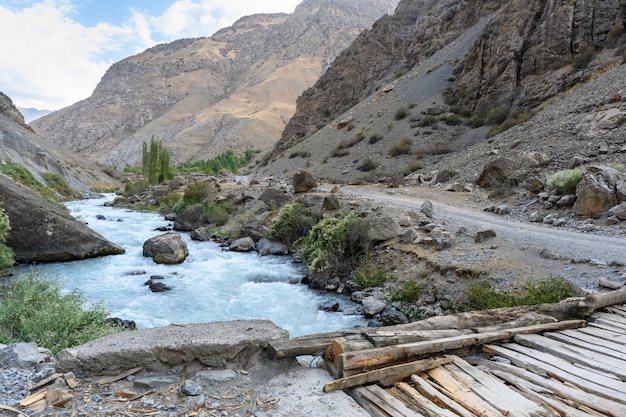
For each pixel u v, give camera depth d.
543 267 9.95
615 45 34.03
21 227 15.35
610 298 6.82
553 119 26.03
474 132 39.94
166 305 11.35
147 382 3.96
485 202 19.23
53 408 3.56
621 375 4.30
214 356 4.27
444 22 67.88
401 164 38.38
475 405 3.62
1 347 4.80
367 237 14.07
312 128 74.62
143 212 31.62
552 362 4.69
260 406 3.65
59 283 11.70
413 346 4.48
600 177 14.19
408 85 57.19
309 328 9.87
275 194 23.59
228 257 17.12
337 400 3.74
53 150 61.25
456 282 10.52
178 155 195.38
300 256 16.50
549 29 38.28
